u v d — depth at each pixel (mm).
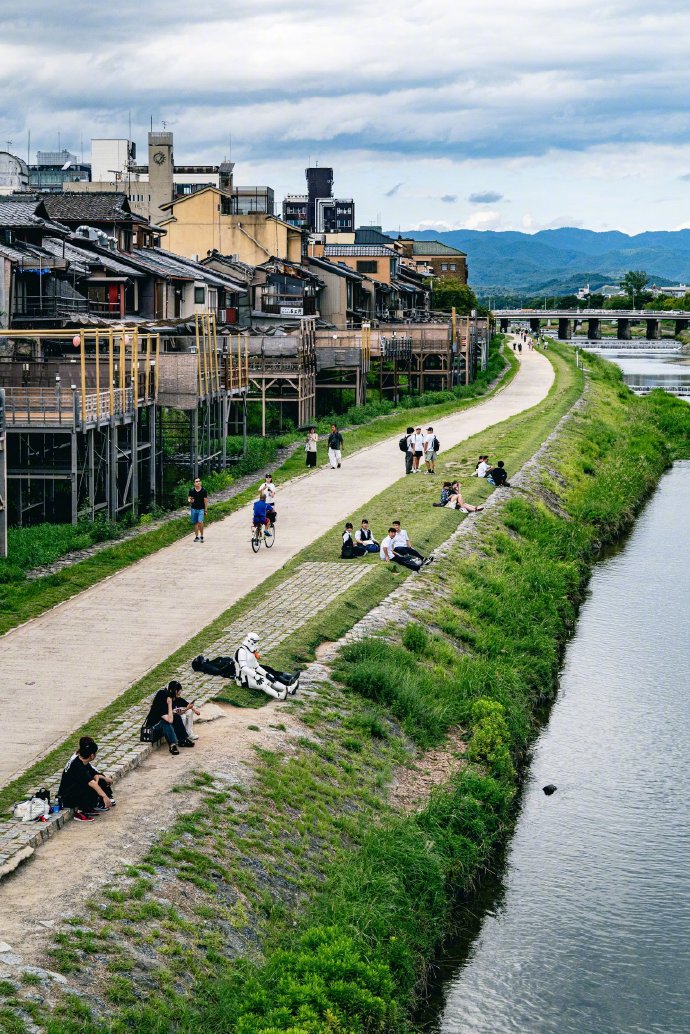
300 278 88250
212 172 144750
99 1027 12930
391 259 119438
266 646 25500
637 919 19703
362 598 29734
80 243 63125
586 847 21969
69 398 39562
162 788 18312
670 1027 16891
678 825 22906
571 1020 17016
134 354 42781
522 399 81438
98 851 16172
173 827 17109
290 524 38625
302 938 16016
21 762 19062
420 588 31734
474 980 17906
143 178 142500
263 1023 14078
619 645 33375
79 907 14734
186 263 77250
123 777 18688
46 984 13195
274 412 65312
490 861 21328
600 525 48031
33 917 14398
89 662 24406
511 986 17781
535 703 28547
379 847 19078
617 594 38812
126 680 23297
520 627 32125
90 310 60125
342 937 16188
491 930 19312
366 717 23156
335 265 102250
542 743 26641
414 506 41281
